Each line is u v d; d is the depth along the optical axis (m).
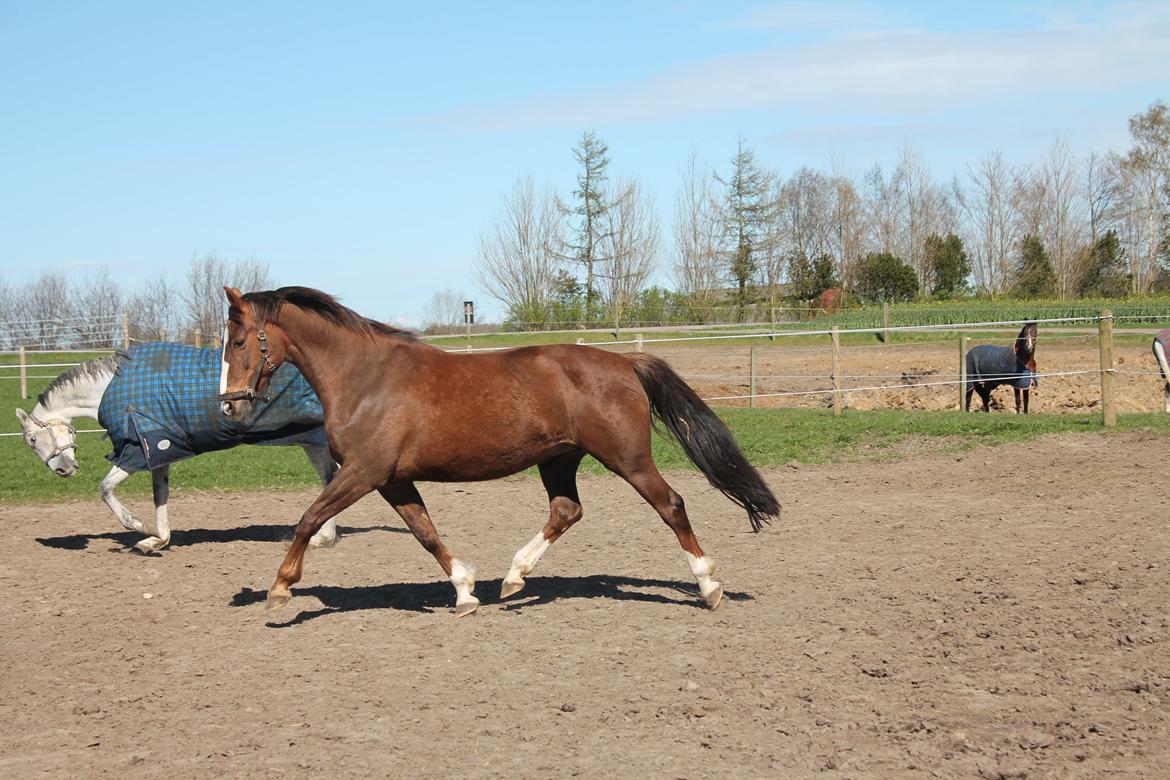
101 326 38.72
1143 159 61.78
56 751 4.50
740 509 10.38
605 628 6.20
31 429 8.91
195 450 8.48
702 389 23.27
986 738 4.37
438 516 10.46
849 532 8.91
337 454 6.36
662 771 4.12
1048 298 57.12
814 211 66.88
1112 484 10.46
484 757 4.32
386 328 6.48
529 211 48.47
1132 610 6.16
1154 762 4.09
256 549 9.11
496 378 6.32
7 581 7.88
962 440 13.54
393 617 6.66
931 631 5.91
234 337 6.39
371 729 4.67
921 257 63.25
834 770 4.09
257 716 4.88
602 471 13.20
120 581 7.87
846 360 27.70
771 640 5.84
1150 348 26.62
